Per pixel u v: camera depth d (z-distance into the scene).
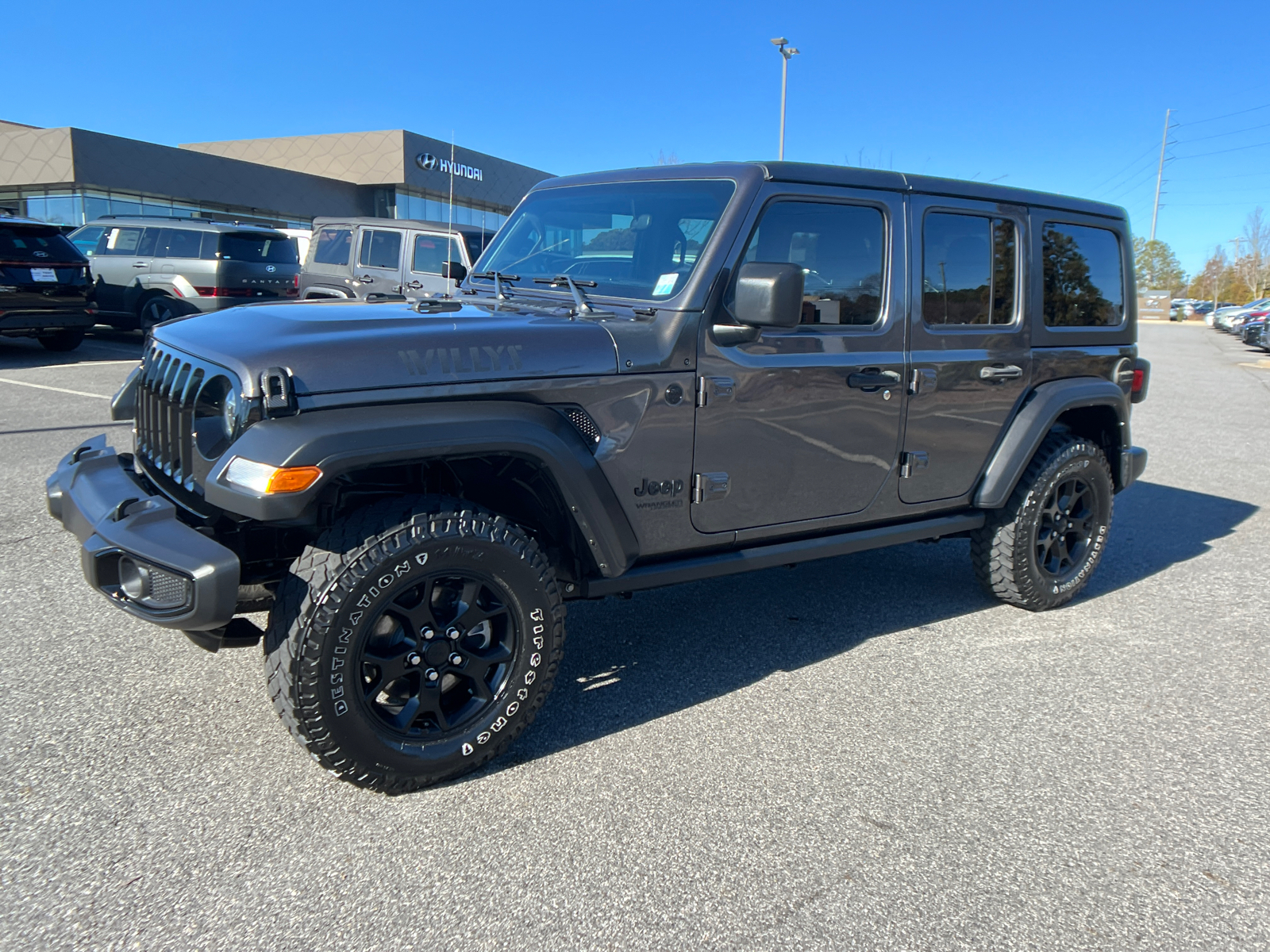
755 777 2.76
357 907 2.13
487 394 2.57
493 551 2.56
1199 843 2.48
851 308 3.36
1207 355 24.91
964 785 2.75
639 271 3.17
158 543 2.31
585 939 2.05
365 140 32.62
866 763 2.87
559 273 3.42
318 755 2.42
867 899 2.21
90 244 14.07
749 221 3.04
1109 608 4.42
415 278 10.41
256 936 2.02
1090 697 3.40
